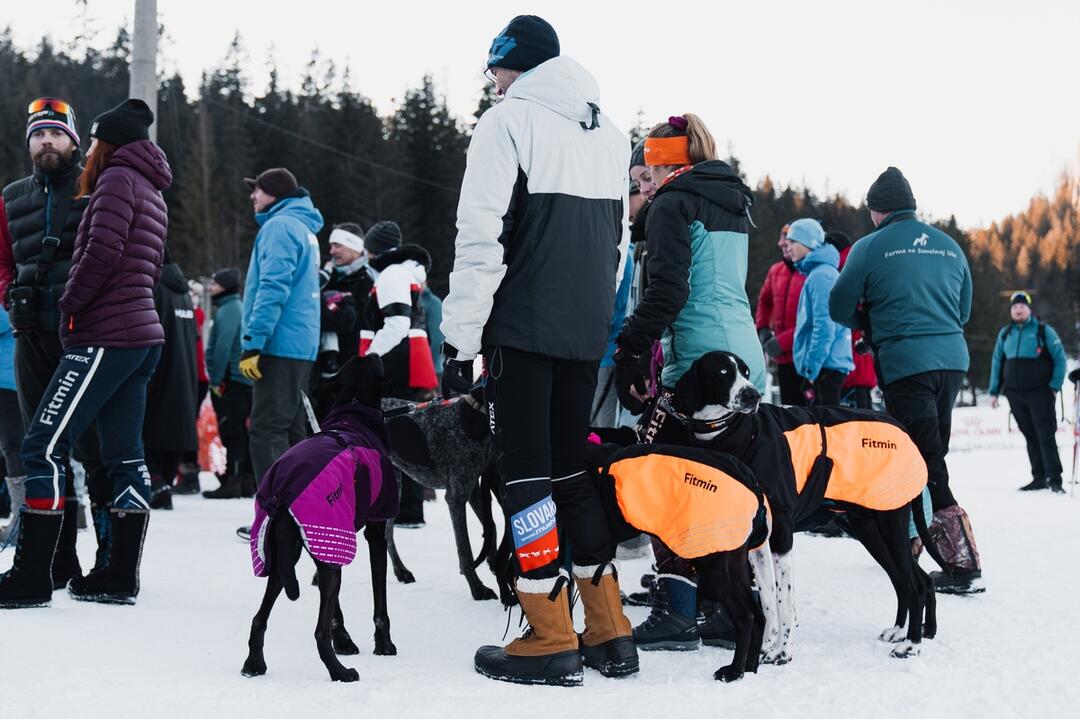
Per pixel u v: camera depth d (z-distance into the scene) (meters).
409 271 6.04
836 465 3.61
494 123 3.24
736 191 3.83
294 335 5.79
